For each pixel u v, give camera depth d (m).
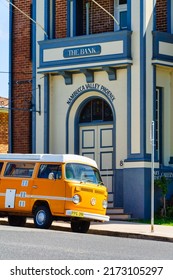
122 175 28.69
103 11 30.45
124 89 28.78
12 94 32.34
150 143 28.14
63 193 23.23
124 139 28.72
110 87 29.14
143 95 28.02
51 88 30.72
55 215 23.34
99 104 29.94
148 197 27.78
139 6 28.31
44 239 19.11
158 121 29.17
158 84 28.92
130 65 28.36
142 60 28.12
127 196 28.05
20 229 22.02
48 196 23.48
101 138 29.67
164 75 29.25
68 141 30.28
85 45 29.22
